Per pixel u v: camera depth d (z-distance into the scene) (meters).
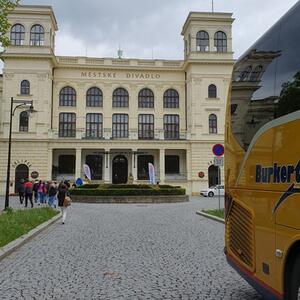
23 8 56.47
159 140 57.12
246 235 5.71
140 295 6.65
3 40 16.47
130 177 51.81
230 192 6.54
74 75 59.31
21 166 54.44
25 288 7.14
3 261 9.57
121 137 59.34
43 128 55.12
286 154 4.55
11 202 35.38
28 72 55.72
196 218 20.56
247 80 5.92
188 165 57.47
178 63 61.62
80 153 55.94
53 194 28.56
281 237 4.57
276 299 4.70
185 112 60.97
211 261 9.49
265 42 5.47
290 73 4.68
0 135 54.75
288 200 4.43
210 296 6.55
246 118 5.86
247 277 5.64
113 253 10.64
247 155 5.75
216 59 58.28
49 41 56.44
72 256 10.23
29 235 13.18
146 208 28.30
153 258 9.91
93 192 35.19
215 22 59.44
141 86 60.56
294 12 4.79
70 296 6.62
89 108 59.25
